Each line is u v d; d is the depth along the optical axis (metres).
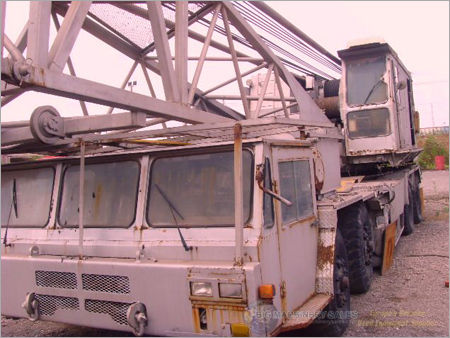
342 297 4.73
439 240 8.80
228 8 5.32
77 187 4.25
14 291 4.18
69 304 3.92
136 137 3.85
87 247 3.93
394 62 9.00
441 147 28.44
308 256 4.30
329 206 4.73
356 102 8.75
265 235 3.45
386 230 6.80
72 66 5.35
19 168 4.59
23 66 3.00
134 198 3.93
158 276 3.49
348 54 8.74
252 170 3.56
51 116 3.84
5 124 4.30
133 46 6.23
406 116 10.10
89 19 5.52
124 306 3.67
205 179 3.71
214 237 3.51
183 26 4.59
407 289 6.00
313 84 9.38
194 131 3.76
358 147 8.75
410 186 10.03
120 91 3.66
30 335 5.03
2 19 3.10
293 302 3.86
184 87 4.58
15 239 4.36
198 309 3.38
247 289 3.19
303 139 4.87
